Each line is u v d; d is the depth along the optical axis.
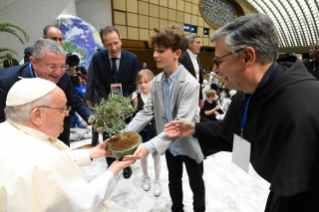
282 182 0.47
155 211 1.62
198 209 1.40
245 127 0.73
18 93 0.62
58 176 0.58
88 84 2.25
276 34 0.55
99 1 8.19
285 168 0.47
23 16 2.68
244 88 0.64
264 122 0.59
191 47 2.59
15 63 2.54
